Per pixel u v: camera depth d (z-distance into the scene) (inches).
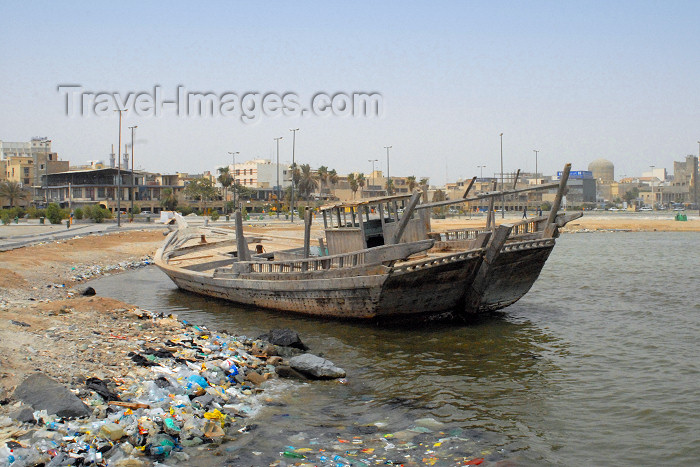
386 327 930.7
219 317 1024.9
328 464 445.4
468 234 1198.9
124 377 563.8
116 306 901.2
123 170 5049.2
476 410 583.5
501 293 999.0
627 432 534.0
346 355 775.7
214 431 486.9
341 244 1042.1
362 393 624.1
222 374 620.4
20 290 1074.1
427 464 455.8
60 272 1462.8
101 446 421.4
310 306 988.6
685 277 1584.6
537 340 869.8
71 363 575.8
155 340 724.0
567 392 641.0
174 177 5575.8
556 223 994.7
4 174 5940.0
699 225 4057.6
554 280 1540.4
